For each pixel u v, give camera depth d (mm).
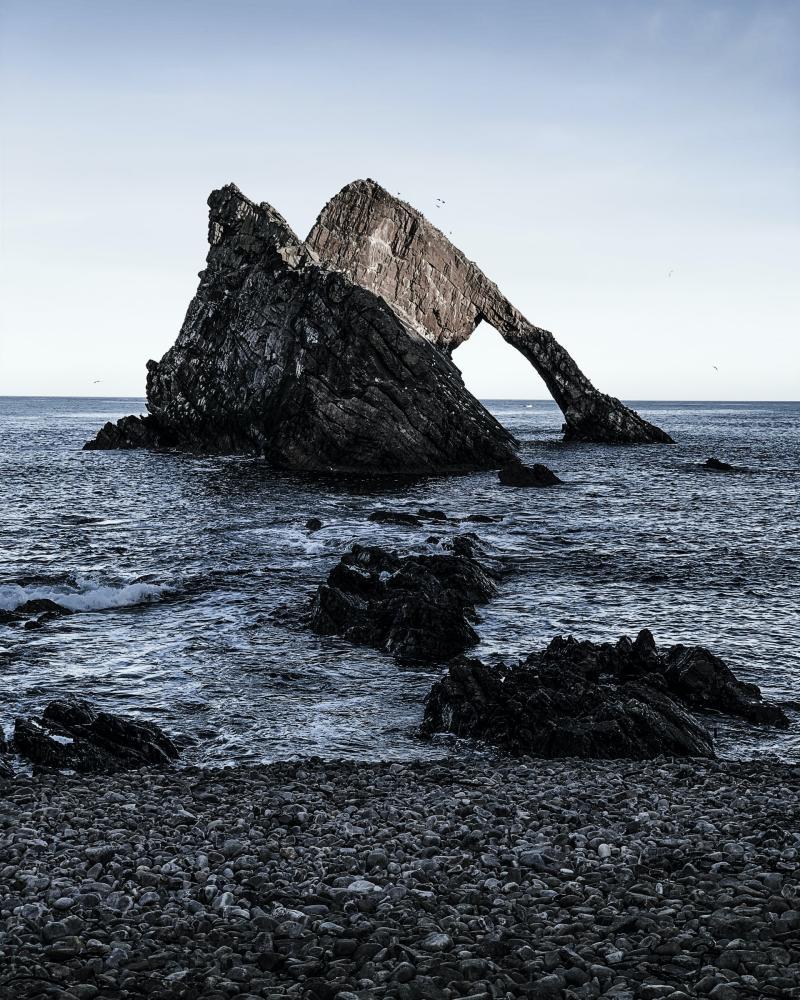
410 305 98750
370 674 24594
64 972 8164
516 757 18766
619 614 30609
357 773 16766
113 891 10250
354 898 10094
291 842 12289
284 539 44375
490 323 107812
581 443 114250
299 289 85438
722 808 13852
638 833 12562
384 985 7938
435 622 26703
